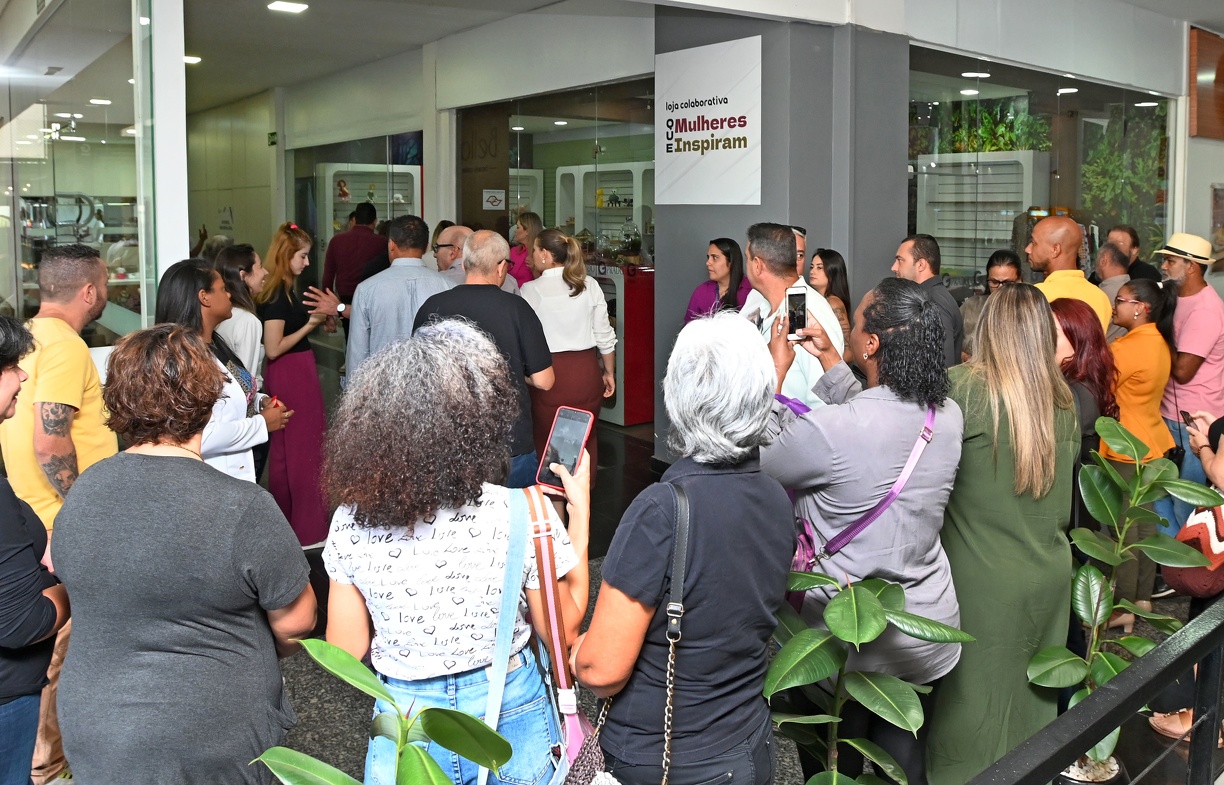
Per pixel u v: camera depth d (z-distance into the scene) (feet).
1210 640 6.58
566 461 7.08
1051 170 31.37
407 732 4.96
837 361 10.53
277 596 6.39
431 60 34.76
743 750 6.47
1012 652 8.71
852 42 21.67
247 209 51.31
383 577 5.97
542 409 17.04
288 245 17.37
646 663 6.34
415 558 5.95
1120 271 22.29
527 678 6.41
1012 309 8.55
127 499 6.15
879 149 22.62
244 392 12.94
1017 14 28.17
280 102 46.75
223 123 53.42
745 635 6.39
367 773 6.22
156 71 14.10
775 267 12.16
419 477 5.79
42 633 7.02
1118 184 34.94
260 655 6.56
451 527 6.00
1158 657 6.15
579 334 18.10
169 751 6.20
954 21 25.67
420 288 16.99
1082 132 32.68
